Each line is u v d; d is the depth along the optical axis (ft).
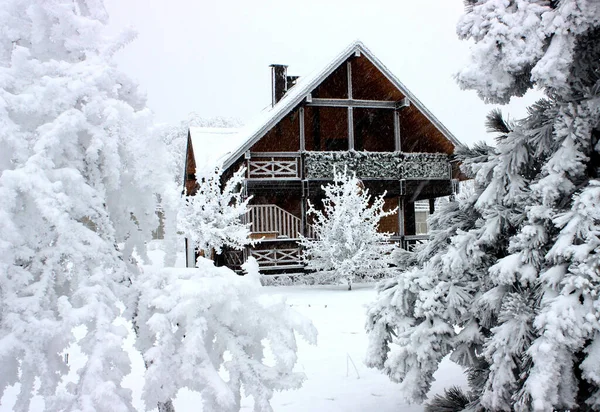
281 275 54.13
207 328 7.19
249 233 51.29
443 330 11.46
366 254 46.96
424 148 64.28
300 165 56.54
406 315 12.48
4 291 6.37
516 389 9.86
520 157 11.08
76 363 18.62
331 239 48.65
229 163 54.08
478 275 11.55
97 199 7.45
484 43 10.27
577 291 8.96
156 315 6.83
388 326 12.64
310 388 17.13
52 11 7.63
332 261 47.26
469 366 11.95
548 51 9.75
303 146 56.70
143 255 8.56
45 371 6.23
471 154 12.80
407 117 61.98
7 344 6.04
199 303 6.93
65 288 7.31
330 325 28.17
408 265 13.89
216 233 50.24
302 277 53.62
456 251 11.39
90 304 6.51
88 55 8.05
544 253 10.12
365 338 24.59
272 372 7.10
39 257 6.81
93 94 7.50
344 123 62.95
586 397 9.83
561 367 9.04
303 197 56.95
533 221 10.26
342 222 48.19
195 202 50.49
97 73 7.52
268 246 55.67
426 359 11.51
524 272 9.99
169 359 6.86
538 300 9.78
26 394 6.58
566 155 10.09
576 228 9.25
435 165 60.13
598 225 9.20
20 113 7.12
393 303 12.24
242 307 7.19
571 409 9.40
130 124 7.91
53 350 6.52
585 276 8.89
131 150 7.95
